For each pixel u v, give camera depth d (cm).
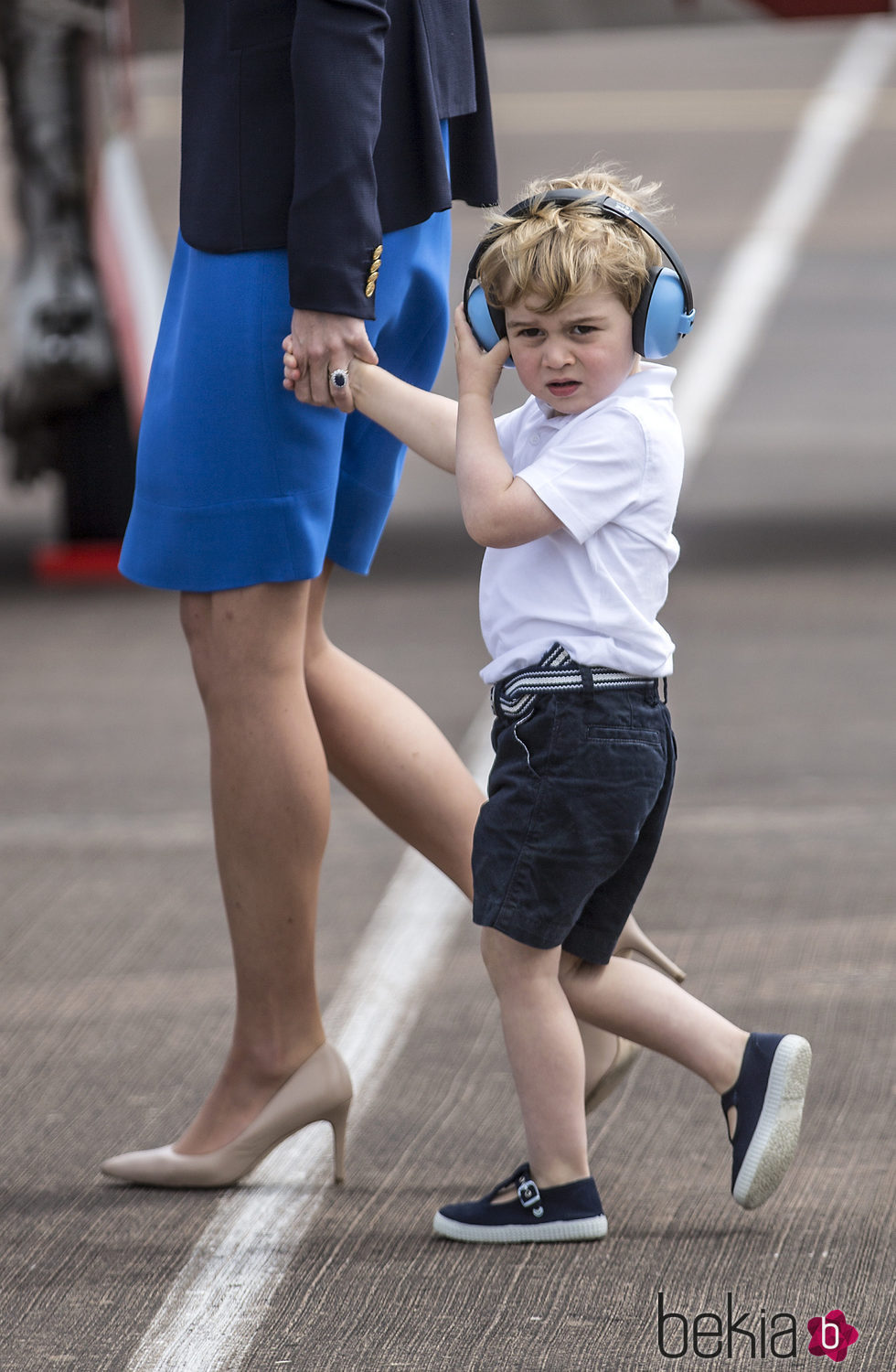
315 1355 973
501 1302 1028
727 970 1541
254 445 1120
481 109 1262
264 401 1116
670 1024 1113
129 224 3472
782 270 6438
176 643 2862
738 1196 1096
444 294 1237
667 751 1100
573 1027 1100
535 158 8600
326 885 1780
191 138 1126
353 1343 984
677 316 1065
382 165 1143
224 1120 1190
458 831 1225
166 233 6712
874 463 4178
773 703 2417
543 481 1047
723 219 7350
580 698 1059
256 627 1140
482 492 1048
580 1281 1051
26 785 2144
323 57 1062
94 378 3288
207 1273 1069
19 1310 1026
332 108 1065
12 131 3222
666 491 1072
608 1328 996
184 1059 1389
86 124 3219
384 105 1139
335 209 1074
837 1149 1212
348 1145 1248
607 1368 954
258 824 1152
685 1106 1298
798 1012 1448
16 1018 1471
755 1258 1073
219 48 1105
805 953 1580
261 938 1165
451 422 1088
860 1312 1008
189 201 1125
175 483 1133
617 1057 1195
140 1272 1071
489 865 1084
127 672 2681
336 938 1630
